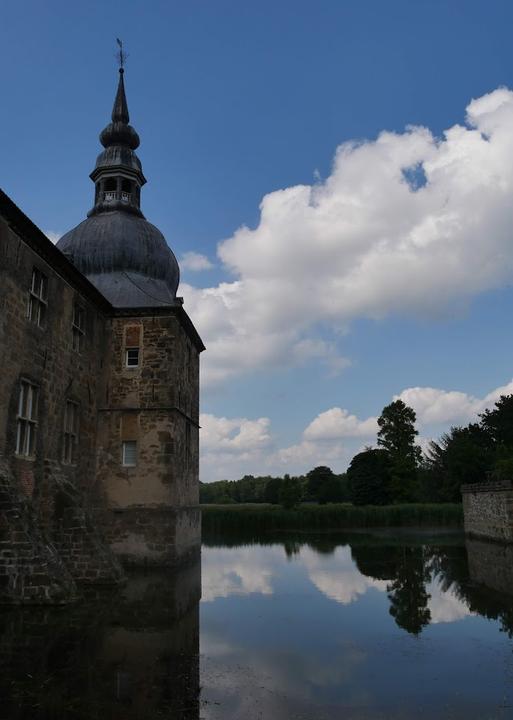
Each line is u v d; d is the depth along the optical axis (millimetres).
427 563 23188
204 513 53906
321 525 55656
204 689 7738
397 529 51281
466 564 22469
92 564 17250
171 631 11086
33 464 17609
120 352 24188
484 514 35656
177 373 24484
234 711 6945
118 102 31297
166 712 6859
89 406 22641
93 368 23047
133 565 22172
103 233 27531
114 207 29141
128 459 23406
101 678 8047
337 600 15078
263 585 17781
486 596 15281
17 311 16719
